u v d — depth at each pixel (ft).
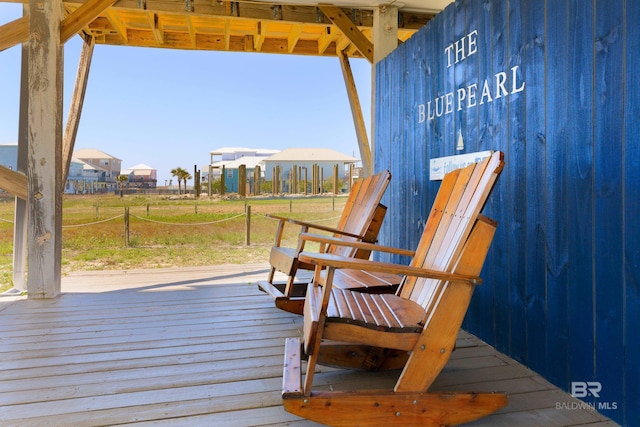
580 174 6.07
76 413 5.59
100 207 39.96
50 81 11.78
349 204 11.86
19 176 12.23
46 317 10.00
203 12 14.82
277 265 11.00
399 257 12.64
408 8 15.01
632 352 5.23
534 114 7.06
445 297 5.26
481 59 8.61
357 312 5.56
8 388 6.31
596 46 5.77
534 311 7.07
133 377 6.71
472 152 8.94
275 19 15.24
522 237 7.38
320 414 5.06
